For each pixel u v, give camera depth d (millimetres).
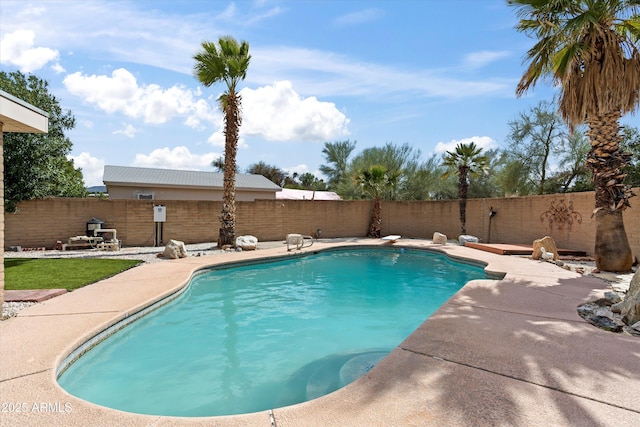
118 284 6648
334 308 6570
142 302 5395
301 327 5520
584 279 7215
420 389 2744
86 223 12156
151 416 2471
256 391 3545
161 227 13406
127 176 20062
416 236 18234
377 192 17984
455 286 8305
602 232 7969
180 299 6762
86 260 9328
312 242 14117
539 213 12898
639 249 8742
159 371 3971
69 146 12398
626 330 4148
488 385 2799
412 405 2516
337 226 17875
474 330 4125
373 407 2502
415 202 18281
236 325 5562
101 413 2496
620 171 7840
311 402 2602
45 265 8469
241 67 12070
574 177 18516
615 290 6168
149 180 20078
